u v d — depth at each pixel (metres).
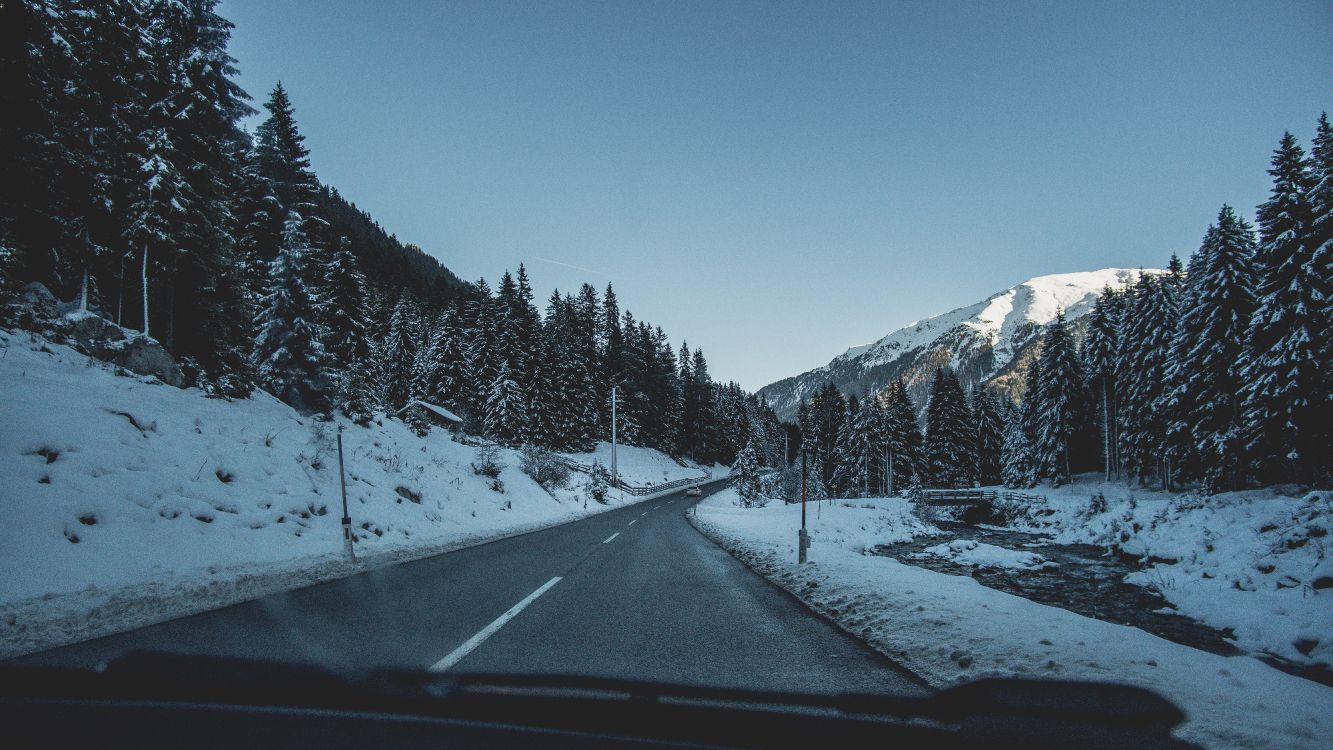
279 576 9.55
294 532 13.41
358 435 23.94
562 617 6.58
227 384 19.80
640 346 84.81
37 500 9.30
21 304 15.46
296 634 5.64
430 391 52.56
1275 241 27.27
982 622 6.38
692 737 3.15
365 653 4.94
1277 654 7.74
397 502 19.17
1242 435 28.55
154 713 3.46
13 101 15.12
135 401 14.49
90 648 5.05
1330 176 25.58
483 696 3.79
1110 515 23.77
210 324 21.52
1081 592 12.23
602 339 80.38
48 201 16.50
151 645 5.16
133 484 11.26
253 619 6.34
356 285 33.16
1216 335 32.03
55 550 8.60
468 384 54.00
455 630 5.88
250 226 27.28
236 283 22.77
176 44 21.61
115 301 20.39
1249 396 27.62
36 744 3.00
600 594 8.16
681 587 8.98
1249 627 8.62
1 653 4.88
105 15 18.17
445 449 32.16
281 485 15.07
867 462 67.31
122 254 18.31
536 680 4.19
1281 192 27.94
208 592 8.06
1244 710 3.86
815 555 13.20
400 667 4.50
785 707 3.68
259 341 25.11
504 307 58.62
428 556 12.90
